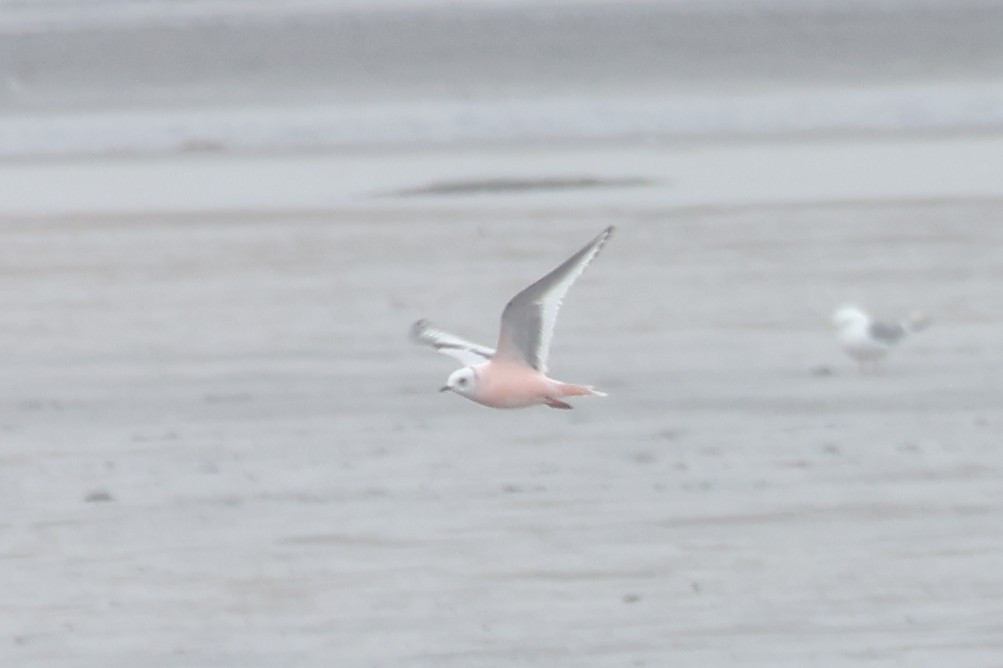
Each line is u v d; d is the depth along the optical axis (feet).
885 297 101.65
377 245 124.06
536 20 289.12
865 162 164.14
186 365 91.35
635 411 80.48
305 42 279.28
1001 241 115.96
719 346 92.07
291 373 88.89
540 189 152.15
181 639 57.67
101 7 382.42
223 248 124.57
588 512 67.10
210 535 66.03
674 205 137.80
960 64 251.80
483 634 57.47
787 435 76.28
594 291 105.70
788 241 119.34
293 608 59.77
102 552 64.80
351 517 67.41
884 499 67.82
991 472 70.69
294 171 174.60
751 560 62.28
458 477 71.61
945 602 58.85
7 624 59.00
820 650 55.72
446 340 51.93
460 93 247.91
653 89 245.04
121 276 115.34
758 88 241.76
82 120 229.45
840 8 281.54
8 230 136.26
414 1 360.69
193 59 271.49
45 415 82.74
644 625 57.72
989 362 87.40
